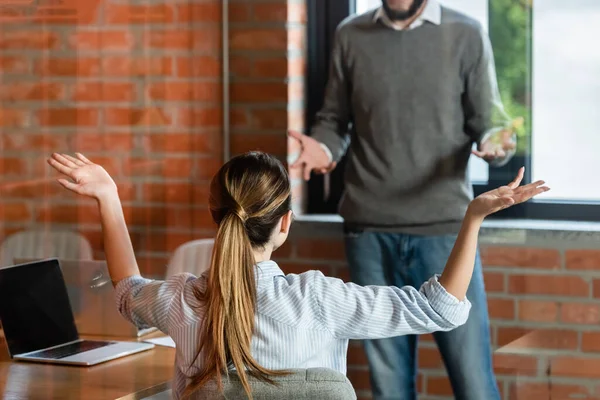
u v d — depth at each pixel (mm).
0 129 4383
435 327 2105
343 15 4055
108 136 4359
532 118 3836
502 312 3877
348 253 4078
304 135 4152
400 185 3979
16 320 2877
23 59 4359
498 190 2121
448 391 3953
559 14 3785
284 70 4160
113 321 3098
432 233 3945
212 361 2031
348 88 4055
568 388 3818
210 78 4277
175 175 4340
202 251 3971
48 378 2609
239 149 4266
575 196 3809
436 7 3891
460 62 3883
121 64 4332
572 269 3793
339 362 2135
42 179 4328
